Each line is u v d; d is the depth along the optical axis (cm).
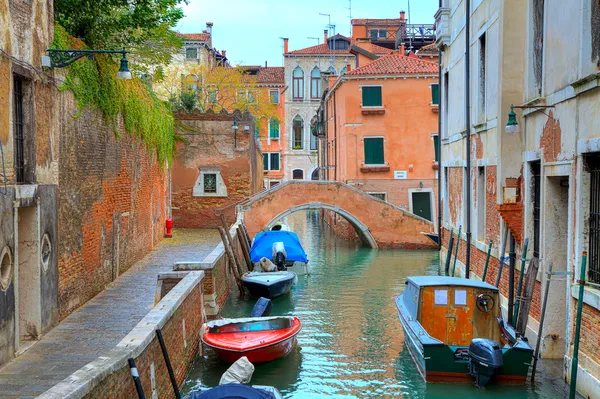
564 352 1015
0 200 796
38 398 500
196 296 1163
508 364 930
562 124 933
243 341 1077
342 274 2105
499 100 1195
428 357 968
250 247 2291
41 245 936
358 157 3034
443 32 1884
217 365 1082
